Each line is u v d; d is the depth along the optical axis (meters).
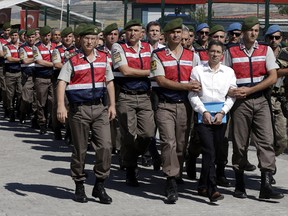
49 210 7.82
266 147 8.38
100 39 12.10
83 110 8.04
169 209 7.96
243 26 8.41
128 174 9.27
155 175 10.05
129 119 9.18
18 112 17.19
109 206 8.06
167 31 8.44
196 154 9.59
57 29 14.41
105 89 8.16
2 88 17.28
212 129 8.23
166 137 8.34
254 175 10.15
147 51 9.30
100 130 8.10
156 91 8.49
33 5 28.02
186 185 9.30
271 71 8.38
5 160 11.16
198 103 8.19
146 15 21.03
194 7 20.53
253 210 7.96
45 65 14.30
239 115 8.39
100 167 8.16
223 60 8.55
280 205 8.24
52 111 13.77
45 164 10.84
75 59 8.04
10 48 16.64
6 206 7.98
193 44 10.70
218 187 9.24
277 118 9.42
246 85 8.40
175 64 8.40
